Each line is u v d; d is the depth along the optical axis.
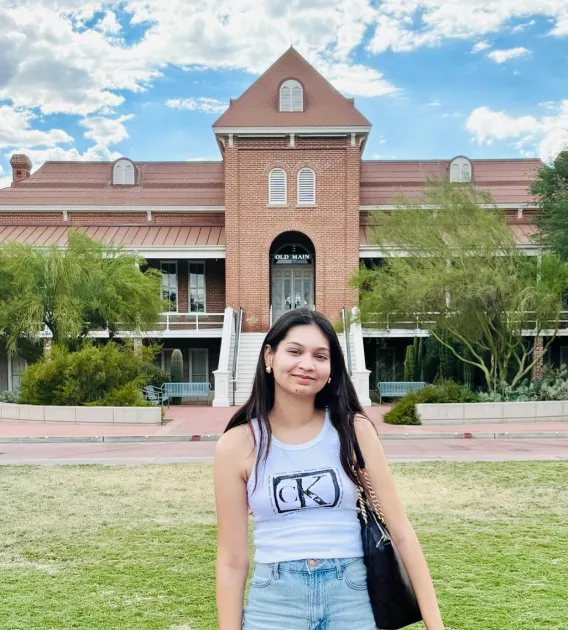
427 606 2.57
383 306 22.03
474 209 22.02
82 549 6.96
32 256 23.53
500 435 17.44
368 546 2.55
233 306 31.67
